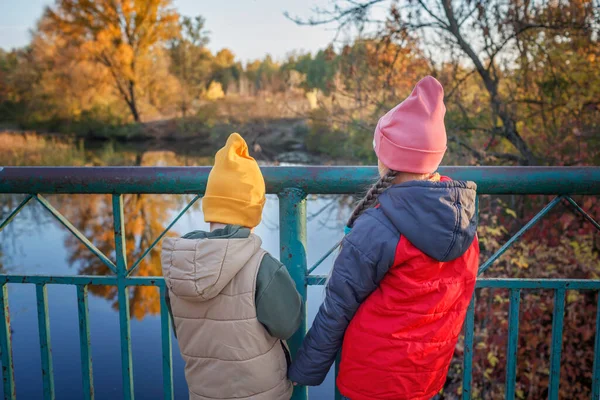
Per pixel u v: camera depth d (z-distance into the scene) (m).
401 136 1.16
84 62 28.91
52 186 1.36
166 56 31.03
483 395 4.68
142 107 29.05
